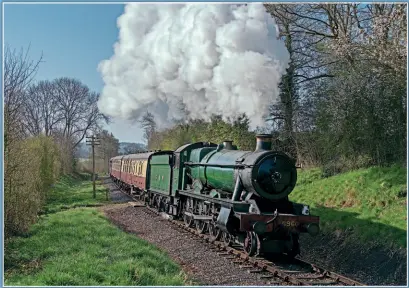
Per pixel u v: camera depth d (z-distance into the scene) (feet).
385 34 51.37
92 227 49.39
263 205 38.09
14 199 43.01
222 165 42.70
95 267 30.48
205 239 44.27
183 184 55.88
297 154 78.18
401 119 54.90
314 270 31.99
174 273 32.07
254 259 34.58
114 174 149.48
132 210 72.38
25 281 27.84
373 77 57.36
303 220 35.58
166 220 59.93
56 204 82.69
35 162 62.64
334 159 66.64
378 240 38.50
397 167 52.80
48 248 37.29
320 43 75.20
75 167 215.31
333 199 54.39
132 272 29.58
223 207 39.96
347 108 60.70
